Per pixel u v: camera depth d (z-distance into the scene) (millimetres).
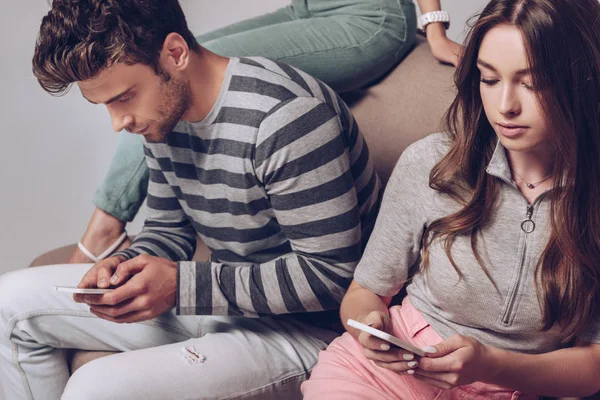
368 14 1670
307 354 1397
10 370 1463
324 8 1755
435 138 1192
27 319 1428
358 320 1191
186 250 1537
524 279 1104
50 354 1474
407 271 1249
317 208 1300
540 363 1104
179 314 1340
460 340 1077
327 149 1291
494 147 1117
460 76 1091
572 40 983
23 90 2852
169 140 1374
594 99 1017
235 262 1442
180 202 1476
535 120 1009
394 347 1089
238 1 2908
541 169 1093
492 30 1002
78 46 1188
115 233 1705
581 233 1074
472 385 1156
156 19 1232
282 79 1317
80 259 1697
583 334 1129
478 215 1112
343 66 1659
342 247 1319
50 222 2734
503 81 1007
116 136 2828
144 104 1264
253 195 1333
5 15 2865
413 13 1713
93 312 1337
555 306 1093
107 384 1252
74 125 2842
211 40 1776
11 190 2746
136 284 1305
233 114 1297
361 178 1430
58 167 2779
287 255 1405
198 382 1295
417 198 1178
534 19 969
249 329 1418
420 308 1228
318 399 1192
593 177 1053
